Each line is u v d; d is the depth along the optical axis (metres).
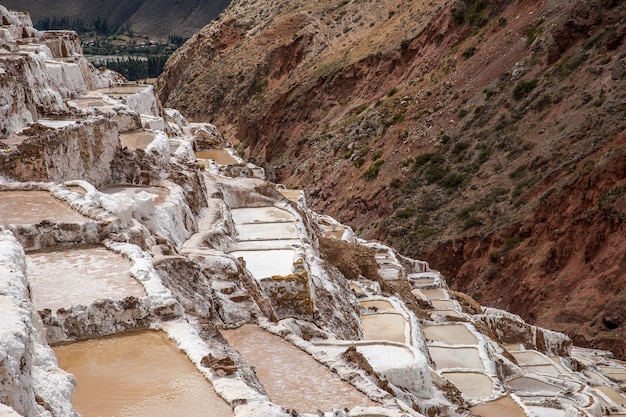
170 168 26.38
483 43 84.81
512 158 68.19
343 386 15.64
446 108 80.44
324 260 29.47
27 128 23.09
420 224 68.00
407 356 21.20
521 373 32.69
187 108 125.94
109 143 24.89
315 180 87.62
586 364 41.47
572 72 70.12
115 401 11.16
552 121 67.75
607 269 52.16
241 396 11.29
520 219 60.16
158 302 13.59
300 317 22.17
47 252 15.66
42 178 20.66
